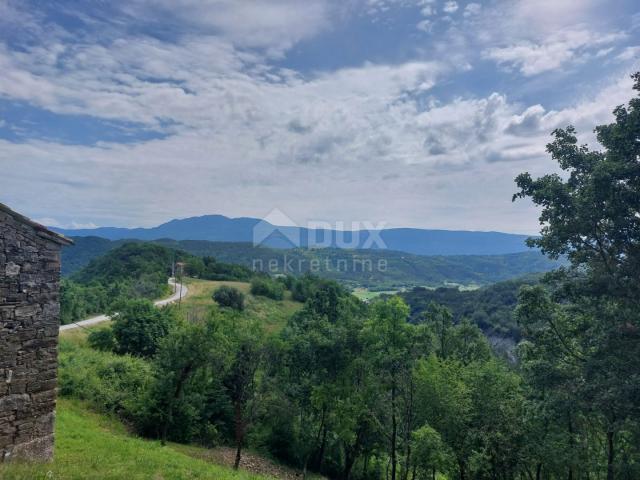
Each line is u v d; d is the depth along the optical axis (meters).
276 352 25.98
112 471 13.08
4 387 10.55
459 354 32.88
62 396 26.22
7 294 10.65
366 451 31.94
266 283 83.44
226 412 32.09
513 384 25.62
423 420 25.16
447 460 22.41
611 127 16.89
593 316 18.33
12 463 10.24
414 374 24.58
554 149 18.36
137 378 29.44
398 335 25.42
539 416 18.73
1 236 10.53
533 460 23.89
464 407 24.09
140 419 26.14
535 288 20.11
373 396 25.88
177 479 14.40
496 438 23.88
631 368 15.55
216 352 24.64
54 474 10.40
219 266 101.19
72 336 39.81
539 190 18.05
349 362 25.36
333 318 32.84
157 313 39.91
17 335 10.88
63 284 52.28
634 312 15.98
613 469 19.41
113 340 36.78
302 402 28.80
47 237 11.69
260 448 33.00
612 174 15.55
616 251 17.16
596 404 15.49
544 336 20.55
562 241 17.97
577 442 21.80
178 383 25.84
